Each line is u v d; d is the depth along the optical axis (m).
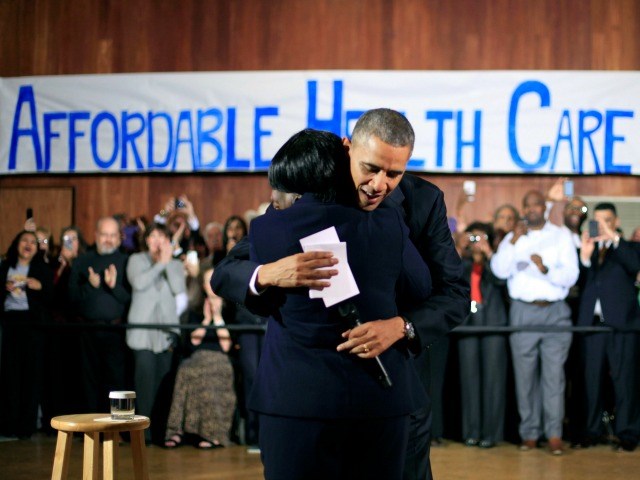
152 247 6.30
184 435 6.23
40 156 7.27
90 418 3.61
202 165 7.09
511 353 6.20
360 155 2.11
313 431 2.10
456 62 7.10
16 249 6.57
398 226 2.24
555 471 5.28
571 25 7.07
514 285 6.14
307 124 6.99
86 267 6.40
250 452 5.82
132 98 7.19
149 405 6.13
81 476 4.99
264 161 7.04
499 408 6.11
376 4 7.15
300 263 2.11
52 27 7.39
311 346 2.13
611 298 6.12
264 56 7.22
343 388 2.11
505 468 5.36
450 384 6.38
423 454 3.30
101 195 7.29
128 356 6.30
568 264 6.07
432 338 2.29
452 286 2.50
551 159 6.86
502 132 6.88
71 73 7.37
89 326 6.21
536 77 6.88
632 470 5.34
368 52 7.14
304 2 7.20
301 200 2.21
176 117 7.13
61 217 7.32
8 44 7.42
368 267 2.17
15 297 6.43
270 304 2.21
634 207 6.95
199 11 7.28
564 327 5.99
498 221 6.59
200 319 6.28
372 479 2.15
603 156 6.86
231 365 6.11
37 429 6.60
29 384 6.34
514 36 7.08
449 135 6.89
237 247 2.40
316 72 6.98
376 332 2.12
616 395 6.07
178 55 7.29
